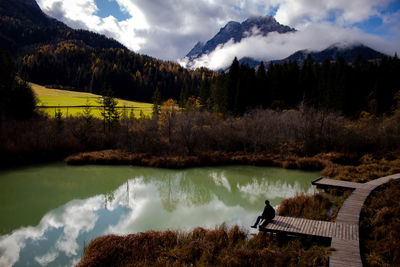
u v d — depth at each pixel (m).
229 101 60.84
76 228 14.55
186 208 17.89
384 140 36.44
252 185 24.14
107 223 15.19
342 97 53.88
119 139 40.25
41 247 12.47
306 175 27.42
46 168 29.34
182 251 10.09
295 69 69.81
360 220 12.55
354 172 25.03
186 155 34.50
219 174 27.80
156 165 30.48
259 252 9.59
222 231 11.45
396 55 71.50
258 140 38.34
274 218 12.29
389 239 9.98
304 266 8.61
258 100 63.78
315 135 37.22
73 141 37.53
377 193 16.80
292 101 63.09
